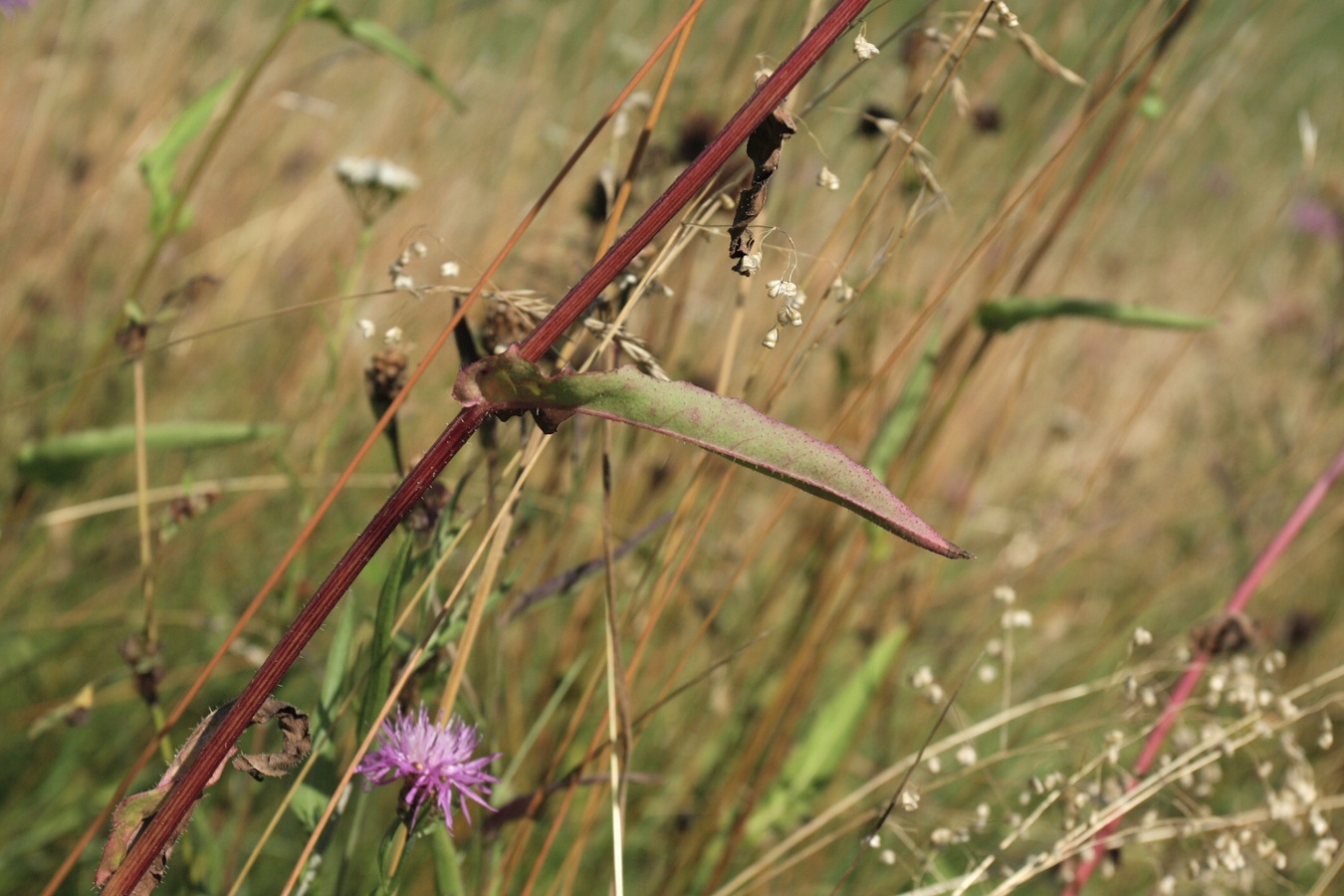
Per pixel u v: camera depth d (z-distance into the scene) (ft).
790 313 1.70
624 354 1.87
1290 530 2.12
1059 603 3.59
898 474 2.46
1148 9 2.33
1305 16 4.58
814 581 2.43
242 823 2.03
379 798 2.29
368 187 2.23
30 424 3.07
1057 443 4.03
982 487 3.95
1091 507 3.87
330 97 4.36
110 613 2.61
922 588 2.69
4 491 2.91
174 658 2.87
